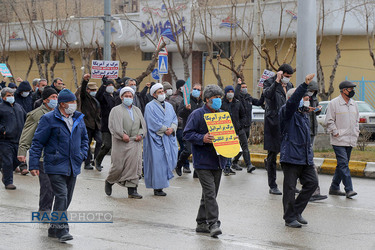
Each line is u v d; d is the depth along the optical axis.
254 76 23.67
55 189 7.53
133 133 10.99
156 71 21.86
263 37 28.34
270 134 11.32
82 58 33.78
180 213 9.69
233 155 7.70
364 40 28.88
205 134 7.73
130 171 10.95
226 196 11.25
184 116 14.24
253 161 15.52
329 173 14.05
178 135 14.34
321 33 27.06
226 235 8.13
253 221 9.05
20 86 14.02
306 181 8.66
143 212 9.73
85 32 35.66
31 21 33.78
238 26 27.81
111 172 11.00
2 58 36.31
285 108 8.55
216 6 29.44
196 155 7.88
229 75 32.06
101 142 15.09
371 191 11.80
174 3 31.08
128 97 10.99
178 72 34.06
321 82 27.69
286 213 8.70
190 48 28.20
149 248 7.36
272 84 11.06
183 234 8.16
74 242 7.64
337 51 27.47
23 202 10.58
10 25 38.38
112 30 34.97
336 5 28.09
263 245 7.57
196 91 14.12
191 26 28.41
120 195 11.34
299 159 8.49
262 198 11.08
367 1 26.88
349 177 11.11
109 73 16.80
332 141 11.24
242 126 14.23
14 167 12.36
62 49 37.69
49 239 7.80
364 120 20.81
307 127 8.59
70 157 7.54
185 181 13.30
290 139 8.52
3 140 11.91
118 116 10.90
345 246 7.60
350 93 11.16
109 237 7.94
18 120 12.05
